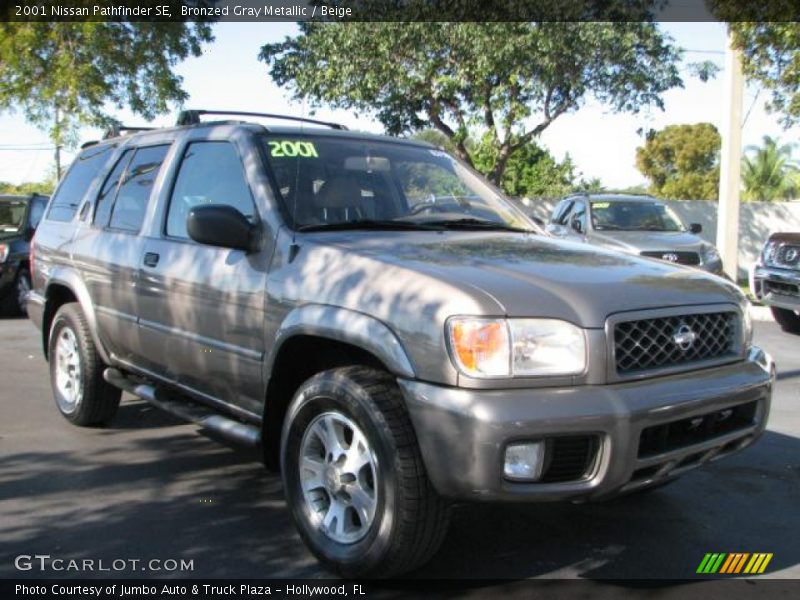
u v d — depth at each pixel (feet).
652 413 9.77
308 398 11.08
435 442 9.54
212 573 11.15
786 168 136.67
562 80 52.90
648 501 14.17
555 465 9.53
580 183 102.37
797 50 38.58
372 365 11.05
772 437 18.34
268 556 11.71
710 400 10.39
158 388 15.72
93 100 56.70
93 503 13.70
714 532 12.84
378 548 10.12
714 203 62.95
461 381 9.46
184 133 15.47
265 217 12.58
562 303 9.94
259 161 13.24
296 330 11.18
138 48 57.47
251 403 12.82
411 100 55.36
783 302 33.06
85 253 17.21
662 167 163.53
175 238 14.56
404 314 10.02
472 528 12.84
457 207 14.69
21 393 21.67
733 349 11.53
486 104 55.16
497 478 9.24
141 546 12.00
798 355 29.12
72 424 18.47
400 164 14.90
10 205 38.06
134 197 16.39
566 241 13.64
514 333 9.55
